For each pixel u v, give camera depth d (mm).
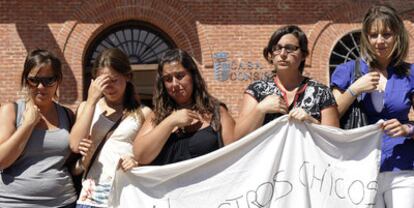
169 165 4312
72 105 12133
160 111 4488
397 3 12781
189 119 4234
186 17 12445
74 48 12289
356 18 12703
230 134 4465
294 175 4434
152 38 12812
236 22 12500
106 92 4648
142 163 4414
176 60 4438
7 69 12203
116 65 4613
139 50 12797
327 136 4438
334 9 12688
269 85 4691
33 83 4441
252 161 4441
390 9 4473
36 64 4441
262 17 12539
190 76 4465
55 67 4516
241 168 4445
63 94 12125
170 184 4438
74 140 4402
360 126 4562
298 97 4574
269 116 4652
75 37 12289
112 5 12391
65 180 4559
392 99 4500
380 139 4398
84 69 12562
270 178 4418
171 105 4531
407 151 4477
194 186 4438
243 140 4352
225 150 4348
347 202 4438
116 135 4629
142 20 12641
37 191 4387
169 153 4422
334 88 4754
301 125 4434
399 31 4449
